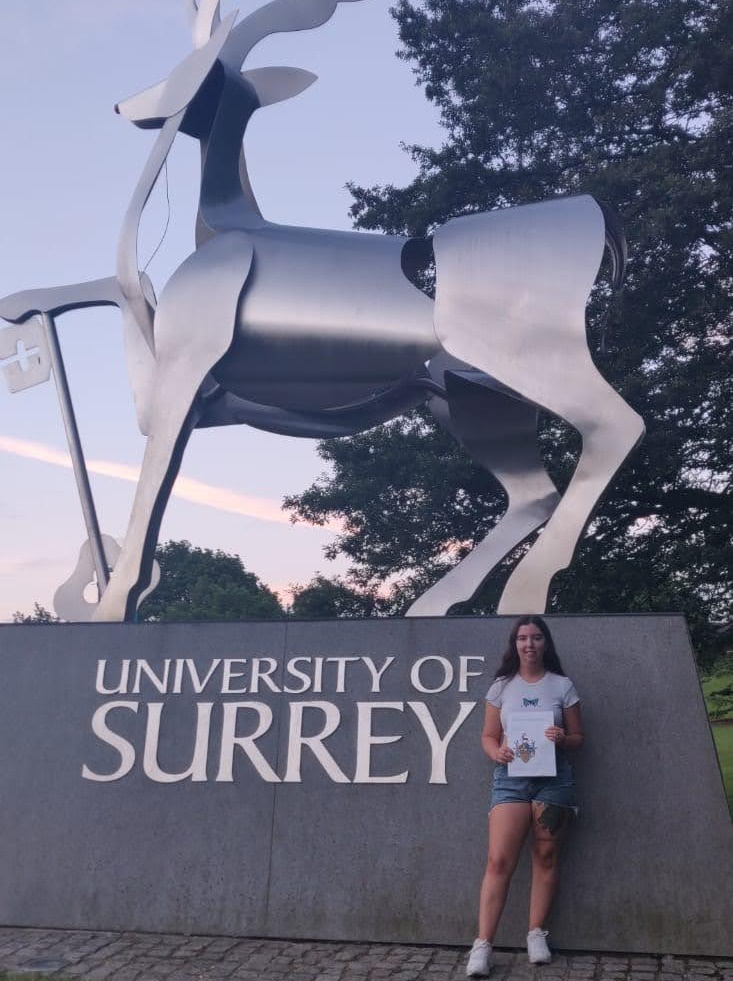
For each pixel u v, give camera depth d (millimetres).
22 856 4672
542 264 4809
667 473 11438
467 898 4188
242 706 4707
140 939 4312
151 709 4812
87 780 4750
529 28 13195
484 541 5297
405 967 3857
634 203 11664
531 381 4691
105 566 5887
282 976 3768
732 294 11703
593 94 13375
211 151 5895
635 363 11609
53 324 6316
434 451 12977
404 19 14625
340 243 5469
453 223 5117
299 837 4426
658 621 4418
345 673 4656
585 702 4352
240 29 6164
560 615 4516
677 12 12453
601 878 4090
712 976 3680
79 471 6051
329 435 6207
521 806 3904
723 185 11242
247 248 5461
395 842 4328
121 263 5832
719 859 4035
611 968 3801
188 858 4504
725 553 10570
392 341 5133
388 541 14016
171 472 5309
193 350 5305
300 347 5273
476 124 13633
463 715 4453
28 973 3771
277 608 34844
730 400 11641
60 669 4996
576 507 4605
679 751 4215
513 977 3705
